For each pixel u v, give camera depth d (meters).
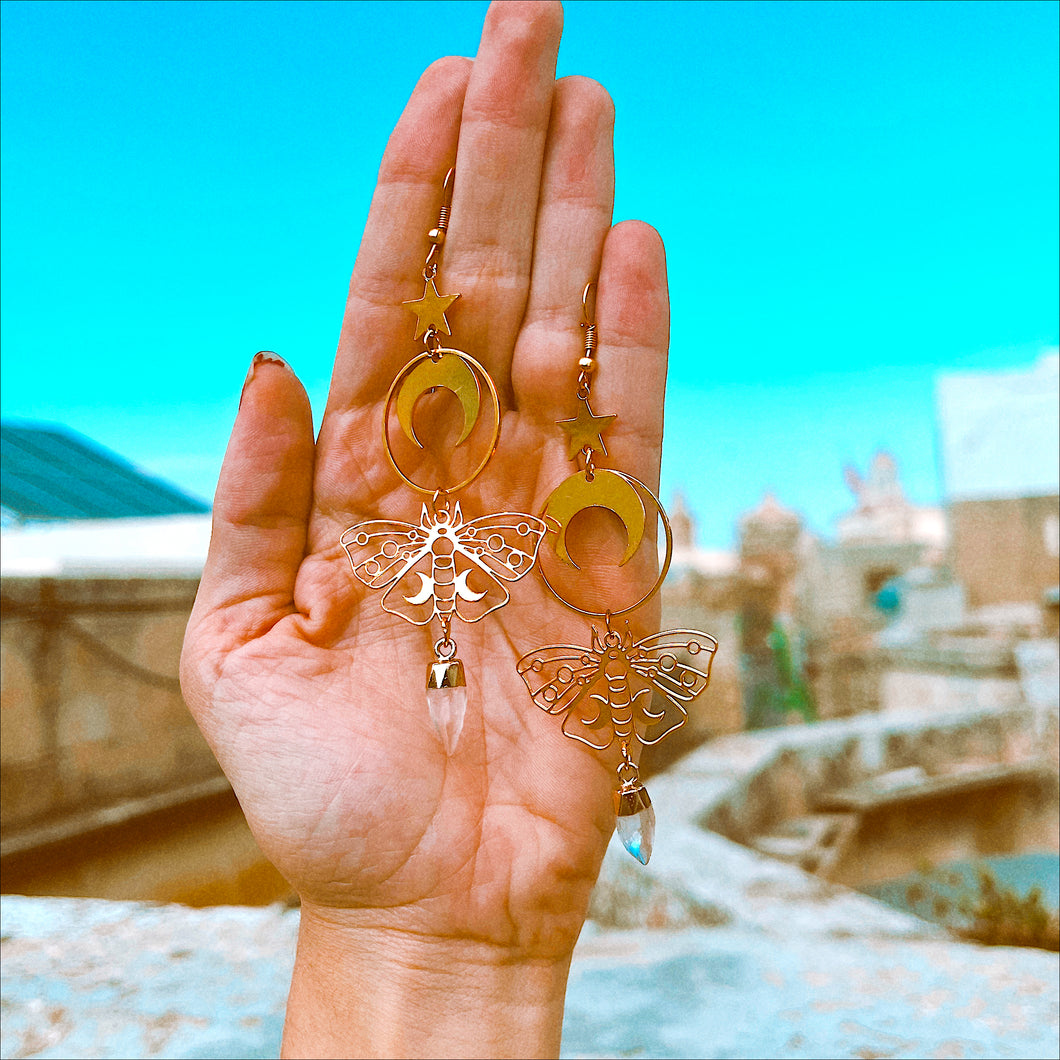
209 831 1.00
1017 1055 0.29
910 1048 0.30
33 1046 0.29
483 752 0.18
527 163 0.20
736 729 1.89
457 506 0.19
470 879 0.17
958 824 1.54
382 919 0.17
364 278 0.19
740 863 0.63
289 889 1.08
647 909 0.62
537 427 0.20
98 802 0.88
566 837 0.18
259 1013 0.30
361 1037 0.17
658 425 0.20
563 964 0.18
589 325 0.20
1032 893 0.75
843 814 1.43
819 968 0.37
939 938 0.46
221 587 0.18
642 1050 0.30
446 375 0.19
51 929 0.38
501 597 0.19
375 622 0.19
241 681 0.18
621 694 0.19
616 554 0.19
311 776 0.17
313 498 0.19
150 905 0.41
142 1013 0.30
